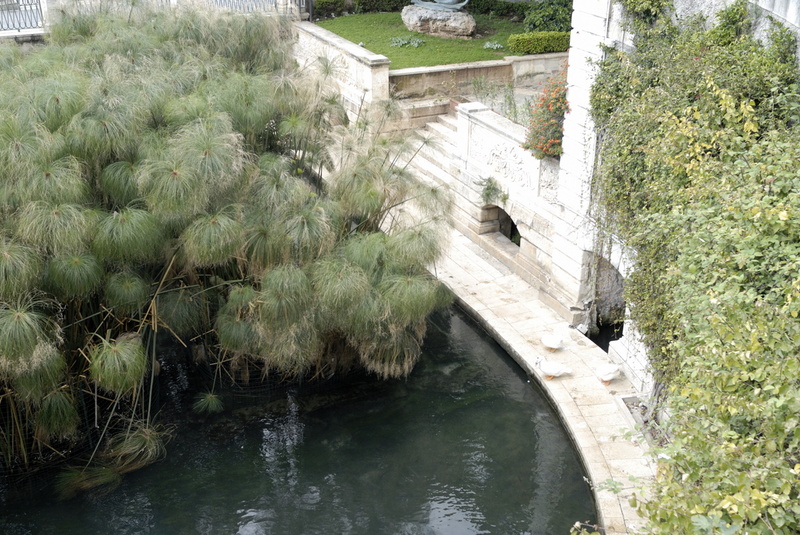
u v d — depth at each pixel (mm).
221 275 10617
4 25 18312
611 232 10758
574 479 9531
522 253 13539
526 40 17781
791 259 6129
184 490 9414
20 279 7793
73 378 9547
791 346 5375
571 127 11438
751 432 5473
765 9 8695
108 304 9125
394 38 19500
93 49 11617
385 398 11039
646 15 9891
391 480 9586
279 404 10914
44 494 9320
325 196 10711
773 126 7984
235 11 13328
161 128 9547
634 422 9961
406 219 10859
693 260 7039
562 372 10828
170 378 11492
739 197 6805
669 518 5051
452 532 8812
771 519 4793
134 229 8367
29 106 8844
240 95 10188
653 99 9234
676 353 8250
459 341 12359
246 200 9602
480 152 14203
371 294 9672
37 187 8086
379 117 11742
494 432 10375
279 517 9047
